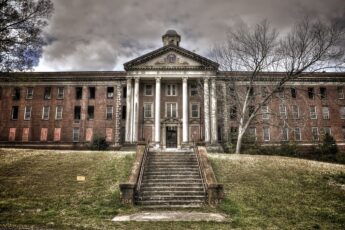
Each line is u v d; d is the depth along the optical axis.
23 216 12.77
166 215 13.38
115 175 18.92
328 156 36.38
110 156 23.30
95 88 46.88
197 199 15.95
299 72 29.53
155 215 13.37
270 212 14.06
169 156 21.78
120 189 15.32
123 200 15.15
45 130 45.69
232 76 32.84
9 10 23.98
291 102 44.28
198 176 18.44
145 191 16.61
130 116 41.97
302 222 12.82
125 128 44.94
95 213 13.55
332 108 46.47
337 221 13.11
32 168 20.33
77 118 46.44
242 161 22.62
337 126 45.84
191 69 42.34
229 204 15.10
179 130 43.38
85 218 12.72
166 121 43.41
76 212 13.62
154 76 42.47
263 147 38.06
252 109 38.00
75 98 46.56
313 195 16.48
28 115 46.41
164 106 44.16
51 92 47.00
